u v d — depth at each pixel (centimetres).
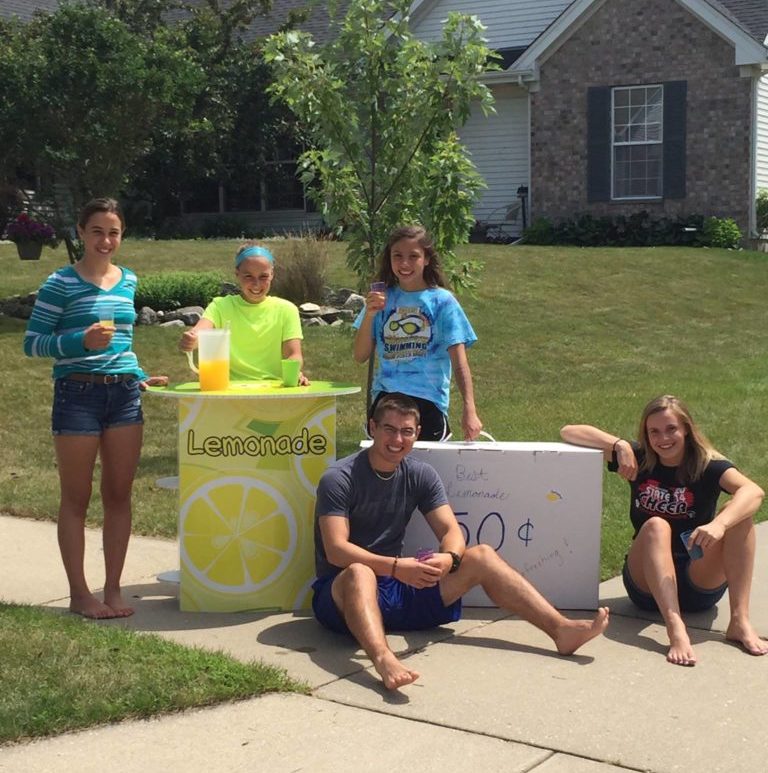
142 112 1414
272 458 508
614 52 2155
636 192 2191
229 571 510
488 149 2322
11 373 1081
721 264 1816
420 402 529
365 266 741
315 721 377
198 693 393
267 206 2719
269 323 544
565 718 379
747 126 2072
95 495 734
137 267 1582
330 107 715
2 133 1380
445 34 721
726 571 470
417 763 344
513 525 518
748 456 823
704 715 381
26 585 558
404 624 471
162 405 1027
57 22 1380
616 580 563
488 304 1463
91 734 366
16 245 1761
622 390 1109
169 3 2588
